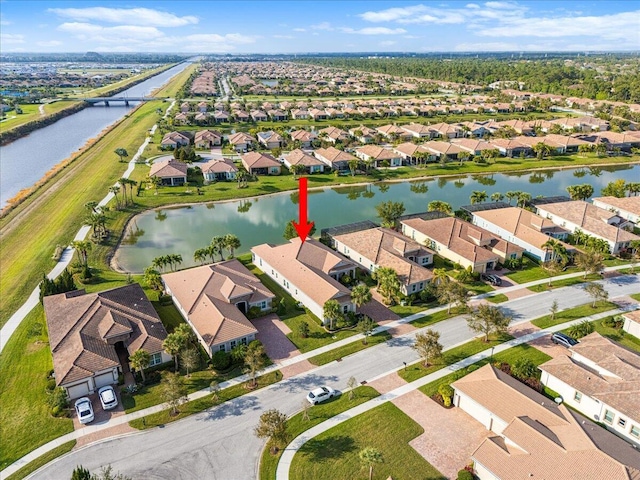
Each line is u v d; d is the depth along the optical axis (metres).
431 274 66.44
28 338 54.16
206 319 54.38
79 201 101.00
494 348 53.50
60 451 39.12
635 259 76.81
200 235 89.12
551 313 60.91
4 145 163.00
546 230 82.38
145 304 57.41
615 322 57.69
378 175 127.81
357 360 51.56
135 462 38.19
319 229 92.19
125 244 84.50
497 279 68.38
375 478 36.62
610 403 41.56
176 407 44.31
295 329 57.31
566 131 175.00
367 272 72.19
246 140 153.75
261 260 72.94
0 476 36.72
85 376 45.03
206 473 37.22
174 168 115.31
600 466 33.50
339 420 42.81
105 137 169.12
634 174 135.75
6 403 44.41
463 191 118.94
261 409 44.28
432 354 48.47
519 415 39.72
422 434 41.22
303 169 125.44
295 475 36.94
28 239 81.94
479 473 36.44
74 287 62.88
